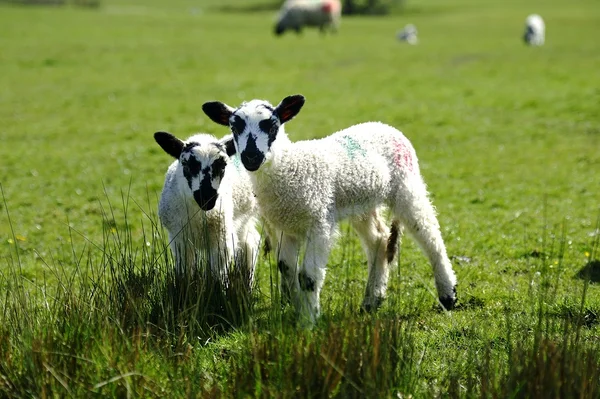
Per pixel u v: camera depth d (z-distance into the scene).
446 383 7.27
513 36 56.69
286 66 39.31
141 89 32.25
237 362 7.30
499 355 7.78
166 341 7.75
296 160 9.36
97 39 48.03
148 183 18.70
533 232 14.13
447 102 29.55
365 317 7.46
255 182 9.46
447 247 13.20
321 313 8.00
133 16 65.44
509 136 23.83
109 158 21.27
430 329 9.14
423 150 22.31
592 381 6.63
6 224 15.45
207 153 9.48
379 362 6.88
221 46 47.62
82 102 29.62
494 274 11.63
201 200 9.41
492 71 37.06
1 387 7.01
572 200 16.77
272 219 9.58
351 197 9.87
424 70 38.09
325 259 9.46
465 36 57.53
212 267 9.35
